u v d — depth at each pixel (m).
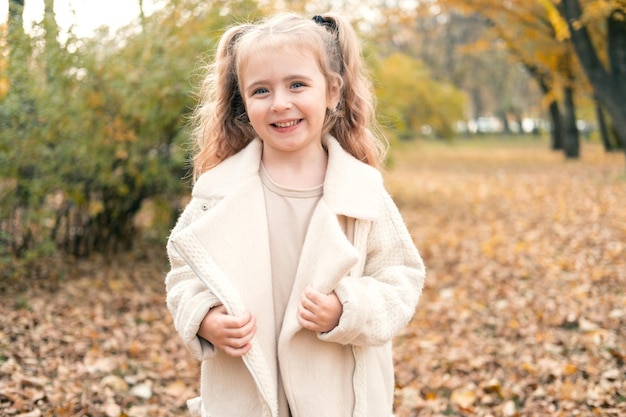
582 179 13.08
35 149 4.91
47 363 3.46
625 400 3.05
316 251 1.58
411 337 4.18
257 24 1.79
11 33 4.27
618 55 7.79
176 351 3.87
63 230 6.30
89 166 5.40
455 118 20.25
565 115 18.78
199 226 1.56
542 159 20.06
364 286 1.59
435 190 12.54
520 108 39.78
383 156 2.04
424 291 5.33
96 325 4.24
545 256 6.25
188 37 5.45
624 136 7.91
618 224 7.57
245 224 1.62
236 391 1.65
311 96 1.61
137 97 5.29
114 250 6.27
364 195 1.67
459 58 27.52
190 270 1.71
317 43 1.64
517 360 3.68
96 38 5.12
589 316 4.34
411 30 22.56
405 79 17.52
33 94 4.70
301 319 1.52
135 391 3.23
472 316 4.59
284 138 1.61
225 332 1.51
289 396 1.58
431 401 3.20
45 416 2.81
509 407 3.05
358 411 1.62
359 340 1.56
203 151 1.90
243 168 1.70
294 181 1.70
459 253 6.73
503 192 11.86
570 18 7.19
